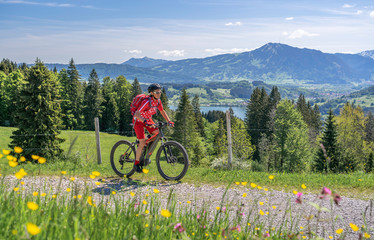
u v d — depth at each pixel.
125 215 2.74
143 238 2.21
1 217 2.00
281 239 2.98
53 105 24.59
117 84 96.75
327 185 7.27
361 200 6.02
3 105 73.44
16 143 23.62
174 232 2.52
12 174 6.83
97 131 10.98
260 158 55.47
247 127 74.50
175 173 7.39
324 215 4.94
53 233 1.87
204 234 2.74
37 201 2.85
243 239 2.70
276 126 63.12
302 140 51.88
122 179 7.37
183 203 5.27
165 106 68.81
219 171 8.80
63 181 6.70
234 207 5.07
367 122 56.59
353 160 26.83
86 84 92.31
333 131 37.47
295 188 7.01
